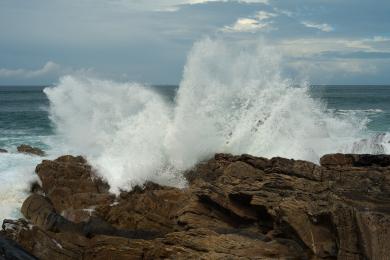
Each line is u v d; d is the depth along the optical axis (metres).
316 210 10.93
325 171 13.74
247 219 13.04
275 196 12.51
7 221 12.99
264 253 10.75
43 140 31.28
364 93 107.50
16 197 17.41
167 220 13.86
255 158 15.02
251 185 13.38
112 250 12.00
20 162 22.05
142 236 13.22
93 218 13.94
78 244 12.77
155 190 15.72
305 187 12.99
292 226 11.12
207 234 11.55
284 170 14.05
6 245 11.27
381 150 19.58
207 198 13.35
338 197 11.97
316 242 10.78
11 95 112.50
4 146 28.91
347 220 10.23
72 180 16.73
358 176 13.42
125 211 14.22
